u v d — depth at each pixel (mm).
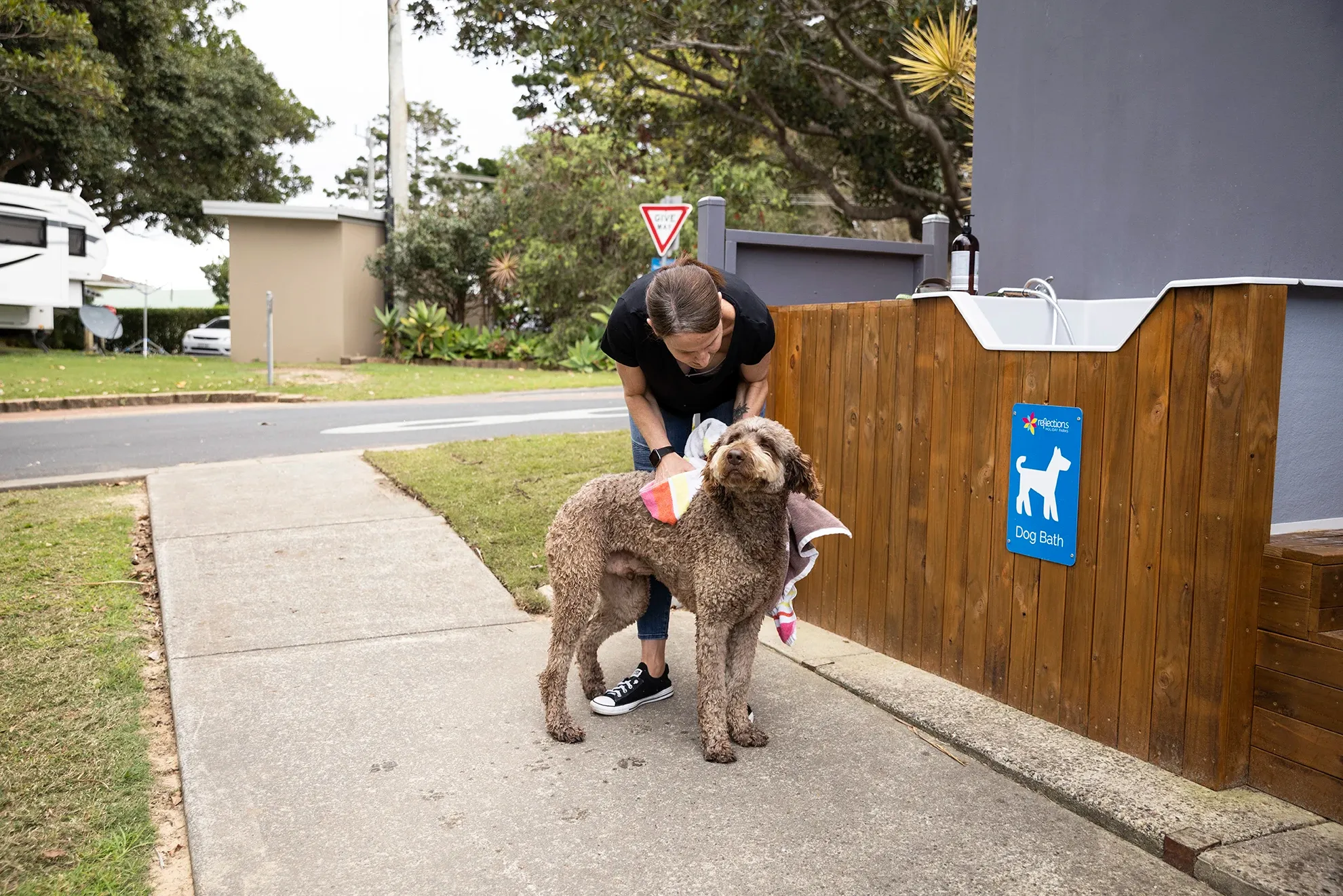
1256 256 4309
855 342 4301
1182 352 2873
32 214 20359
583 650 3762
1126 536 3090
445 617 4648
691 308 2988
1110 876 2580
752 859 2666
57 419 11484
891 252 7188
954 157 16734
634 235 19859
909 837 2779
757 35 14016
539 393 14930
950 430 3793
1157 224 4766
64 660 3959
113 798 2941
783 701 3783
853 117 17125
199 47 26938
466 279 23609
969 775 3156
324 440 9594
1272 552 2771
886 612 4184
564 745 3387
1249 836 2617
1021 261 5617
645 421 3672
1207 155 4504
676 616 4852
